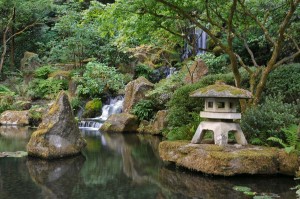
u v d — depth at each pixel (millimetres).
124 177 6598
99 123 13969
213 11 8797
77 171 7055
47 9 21406
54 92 17906
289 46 12812
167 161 7762
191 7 8414
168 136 9461
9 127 14289
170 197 5379
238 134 7020
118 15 8281
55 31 22953
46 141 8211
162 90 13289
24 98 17844
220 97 6758
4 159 8070
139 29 8750
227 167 6328
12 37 21438
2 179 6375
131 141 10922
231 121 7074
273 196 5352
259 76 9820
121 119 13172
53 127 8297
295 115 7820
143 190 5762
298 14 10375
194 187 5895
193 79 13125
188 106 9914
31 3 20234
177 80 13680
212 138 7840
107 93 16641
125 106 14266
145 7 8047
